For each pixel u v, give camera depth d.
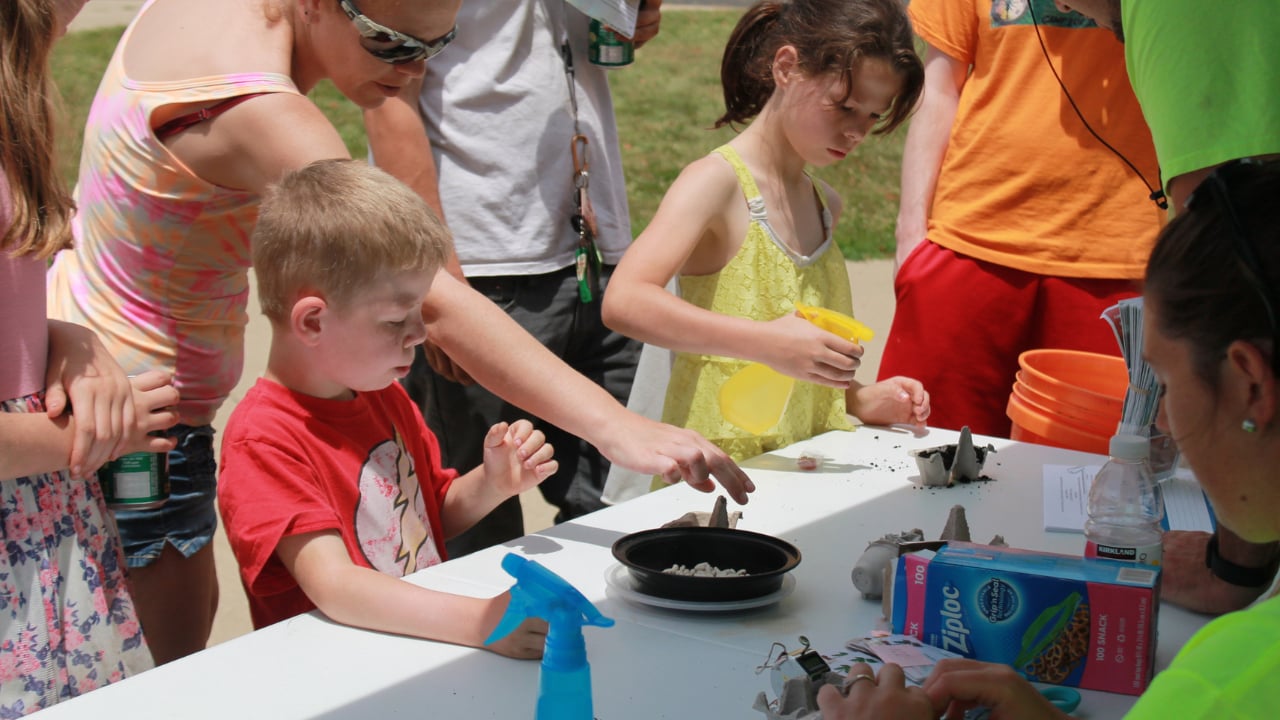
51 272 2.17
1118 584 1.39
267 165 1.86
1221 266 0.96
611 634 1.55
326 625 1.60
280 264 1.73
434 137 2.89
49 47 1.76
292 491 1.71
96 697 1.40
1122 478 1.66
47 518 1.75
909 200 3.43
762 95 2.80
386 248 1.68
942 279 3.31
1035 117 3.14
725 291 2.67
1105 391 2.73
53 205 1.74
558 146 2.93
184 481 2.11
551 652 1.22
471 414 2.89
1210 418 1.00
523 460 2.00
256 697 1.40
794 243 2.74
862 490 2.18
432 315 1.93
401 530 1.91
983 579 1.44
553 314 2.98
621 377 3.15
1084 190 3.12
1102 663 1.41
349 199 1.70
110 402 1.80
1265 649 0.85
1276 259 0.94
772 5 2.74
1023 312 3.24
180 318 2.05
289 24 1.93
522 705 1.38
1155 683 0.88
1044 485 2.20
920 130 3.42
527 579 1.24
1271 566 1.61
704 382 2.64
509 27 2.84
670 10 19.02
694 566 1.75
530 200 2.89
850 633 1.57
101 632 1.82
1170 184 1.69
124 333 2.04
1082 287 3.17
